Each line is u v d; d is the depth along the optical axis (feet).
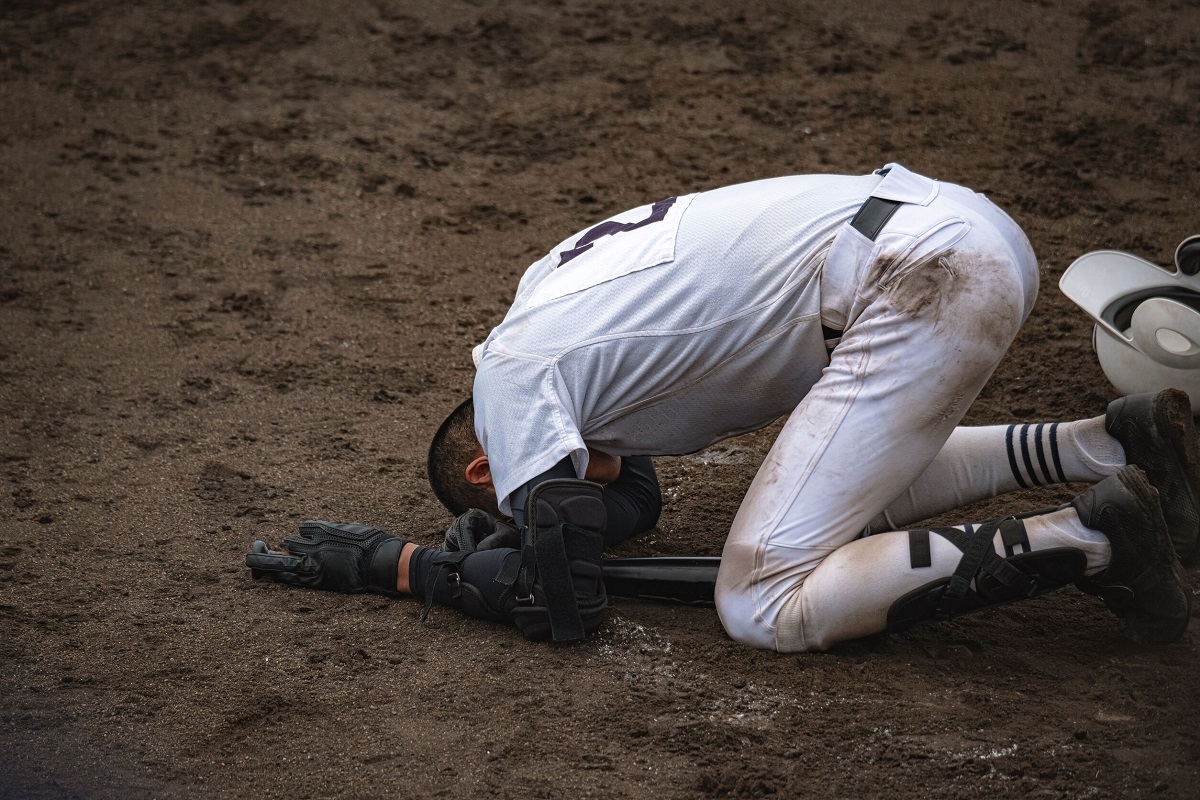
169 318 64.80
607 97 91.09
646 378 37.42
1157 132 83.20
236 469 51.37
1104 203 74.02
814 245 36.24
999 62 94.27
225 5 106.52
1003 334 35.47
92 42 100.37
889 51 96.68
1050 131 83.61
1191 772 32.09
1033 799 31.42
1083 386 55.77
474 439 41.45
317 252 71.97
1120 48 95.55
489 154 83.66
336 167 81.82
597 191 78.54
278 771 33.81
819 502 36.37
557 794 32.45
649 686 36.91
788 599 37.11
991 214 37.35
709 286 36.68
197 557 44.88
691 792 32.37
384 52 98.27
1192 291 51.08
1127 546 34.73
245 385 58.54
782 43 98.73
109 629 40.40
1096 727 34.27
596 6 105.60
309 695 36.88
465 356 61.72
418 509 48.42
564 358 37.19
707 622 40.40
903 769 32.81
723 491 50.37
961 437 41.19
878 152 81.92
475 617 40.60
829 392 36.22
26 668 38.32
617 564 41.37
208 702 36.65
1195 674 36.35
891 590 35.70
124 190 78.74
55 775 33.78
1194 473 37.65
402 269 70.23
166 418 55.52
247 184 79.66
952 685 36.45
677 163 81.66
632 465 44.42
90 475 50.72
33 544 45.57
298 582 42.78
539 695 36.60
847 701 35.63
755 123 86.79
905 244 35.14
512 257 71.41
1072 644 38.73
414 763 33.91
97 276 68.90
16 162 82.07
